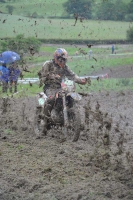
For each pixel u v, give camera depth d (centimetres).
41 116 2247
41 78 2223
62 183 1545
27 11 16112
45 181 1553
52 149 2017
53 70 2203
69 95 2147
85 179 1591
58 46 13500
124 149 2017
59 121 2211
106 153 1816
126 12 15512
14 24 14750
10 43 7300
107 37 14650
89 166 1747
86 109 2195
